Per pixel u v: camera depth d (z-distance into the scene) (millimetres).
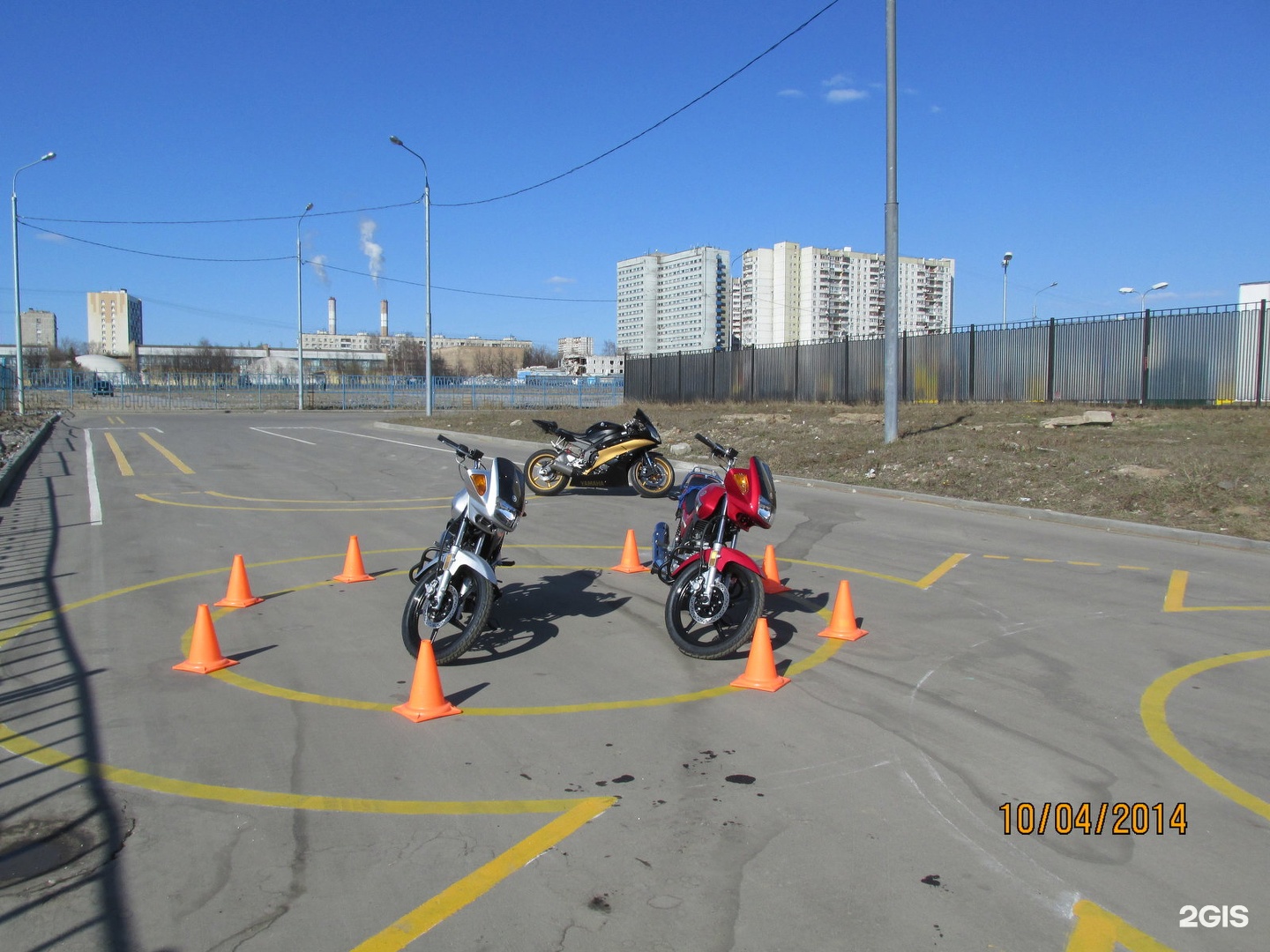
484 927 3398
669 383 37906
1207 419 19062
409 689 6008
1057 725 5398
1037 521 12867
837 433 21484
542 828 4152
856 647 6965
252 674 6277
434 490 15664
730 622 7551
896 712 5605
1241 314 20859
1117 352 23016
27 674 6246
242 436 27594
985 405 24484
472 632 6418
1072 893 3658
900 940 3330
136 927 3387
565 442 15398
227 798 4438
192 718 5480
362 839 4051
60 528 11875
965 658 6668
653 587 8898
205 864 3836
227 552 10422
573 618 7785
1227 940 3350
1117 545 11102
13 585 8797
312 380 69125
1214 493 12836
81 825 4164
